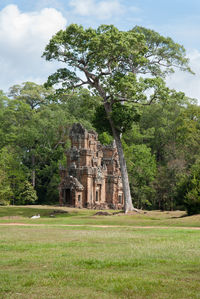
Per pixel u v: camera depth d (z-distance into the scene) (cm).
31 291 879
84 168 7275
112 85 5128
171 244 1781
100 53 4966
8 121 9581
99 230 2823
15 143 9188
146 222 3728
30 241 1969
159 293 855
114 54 5034
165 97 5009
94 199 7412
